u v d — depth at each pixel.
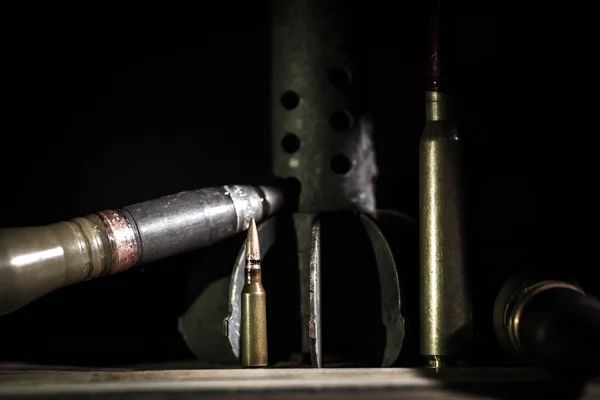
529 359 0.41
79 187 0.61
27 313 0.60
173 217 0.45
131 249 0.43
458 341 0.44
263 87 0.61
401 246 0.48
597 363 0.37
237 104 0.62
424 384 0.39
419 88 0.61
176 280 0.60
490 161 0.60
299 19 0.49
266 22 0.61
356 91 0.49
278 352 0.48
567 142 0.60
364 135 0.50
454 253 0.44
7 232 0.40
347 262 0.48
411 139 0.61
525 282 0.42
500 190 0.60
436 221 0.44
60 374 0.42
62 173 0.61
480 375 0.41
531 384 0.39
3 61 0.60
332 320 0.48
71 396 0.38
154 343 0.57
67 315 0.60
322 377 0.40
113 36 0.61
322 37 0.49
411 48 0.61
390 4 0.61
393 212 0.50
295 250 0.48
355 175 0.49
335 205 0.49
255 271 0.44
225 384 0.39
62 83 0.61
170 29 0.62
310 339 0.44
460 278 0.44
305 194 0.49
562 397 0.37
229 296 0.45
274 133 0.50
